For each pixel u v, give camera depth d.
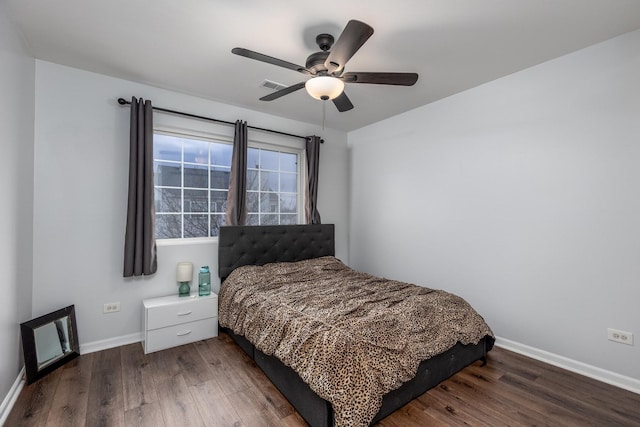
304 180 4.15
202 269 3.12
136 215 2.75
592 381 2.23
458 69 2.64
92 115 2.69
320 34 2.11
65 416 1.80
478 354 2.44
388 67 2.59
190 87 3.02
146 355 2.60
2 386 1.82
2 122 1.82
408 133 3.68
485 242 2.94
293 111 3.71
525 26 2.03
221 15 1.92
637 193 2.11
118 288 2.79
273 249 3.66
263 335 2.19
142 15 1.92
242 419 1.80
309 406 1.73
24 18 1.95
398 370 1.74
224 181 3.55
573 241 2.39
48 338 2.31
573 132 2.39
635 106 2.12
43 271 2.47
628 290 2.15
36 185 2.43
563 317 2.45
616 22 2.00
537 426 1.75
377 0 1.77
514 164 2.73
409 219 3.68
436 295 2.52
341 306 2.22
